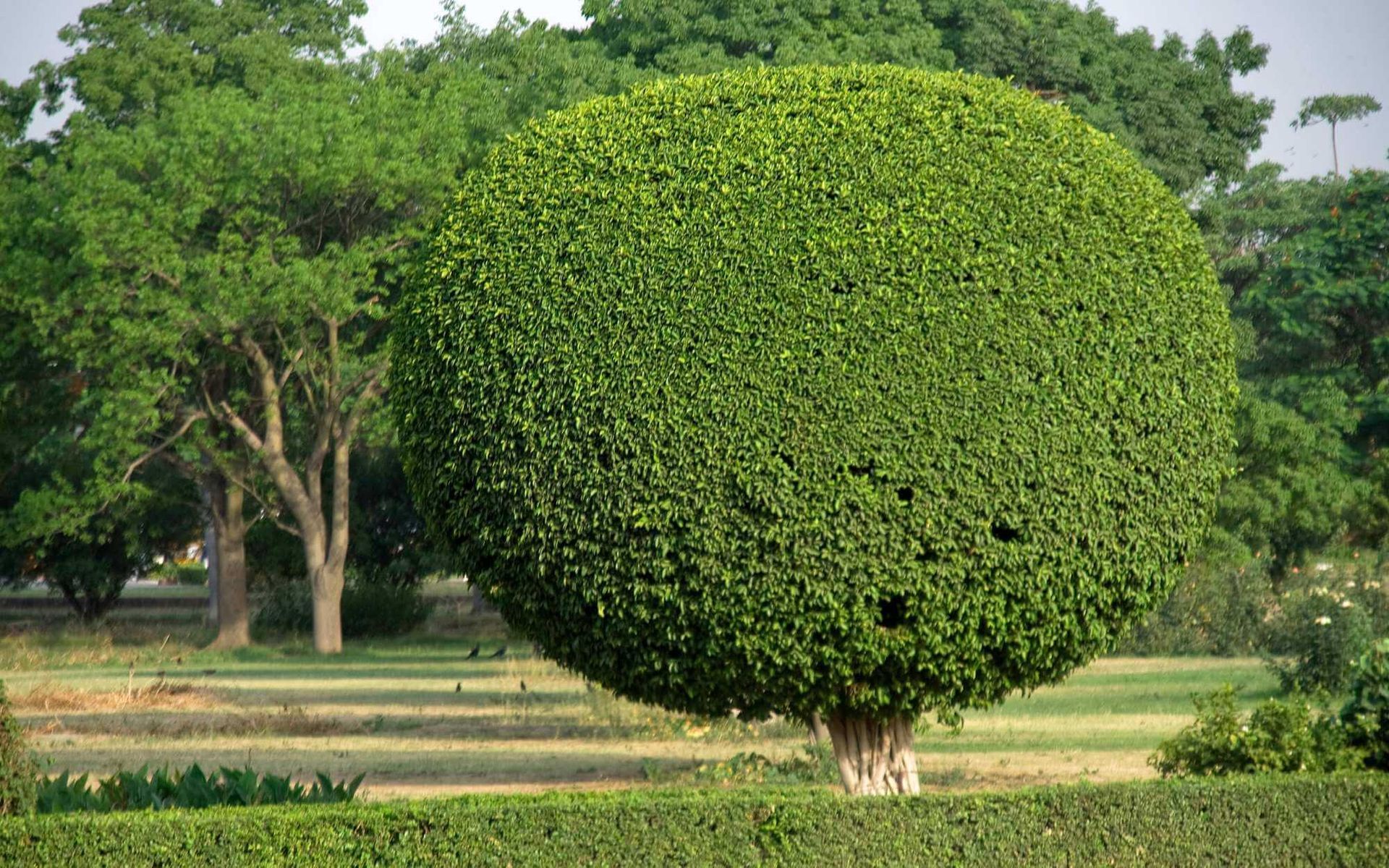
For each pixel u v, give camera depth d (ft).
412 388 23.11
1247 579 71.46
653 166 22.58
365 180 81.10
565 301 21.54
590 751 40.65
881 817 20.27
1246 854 22.04
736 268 21.29
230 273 77.77
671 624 21.02
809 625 20.53
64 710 53.01
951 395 20.68
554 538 21.18
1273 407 84.33
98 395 84.12
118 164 81.35
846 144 22.39
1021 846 20.80
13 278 80.43
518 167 23.57
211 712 52.49
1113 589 21.53
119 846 18.40
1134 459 21.31
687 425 20.61
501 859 19.33
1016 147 22.66
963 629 20.86
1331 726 27.17
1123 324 21.63
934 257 21.31
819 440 20.43
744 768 34.63
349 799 23.67
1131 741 41.22
